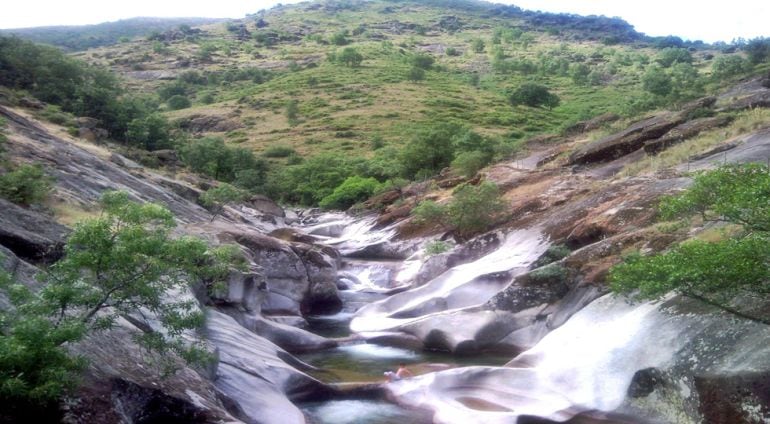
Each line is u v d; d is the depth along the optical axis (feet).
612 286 34.68
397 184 187.73
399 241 122.52
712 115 123.13
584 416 40.37
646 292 31.07
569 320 52.37
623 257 52.34
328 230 156.15
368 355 61.82
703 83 204.03
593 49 593.01
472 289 72.08
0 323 23.88
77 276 25.66
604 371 42.39
